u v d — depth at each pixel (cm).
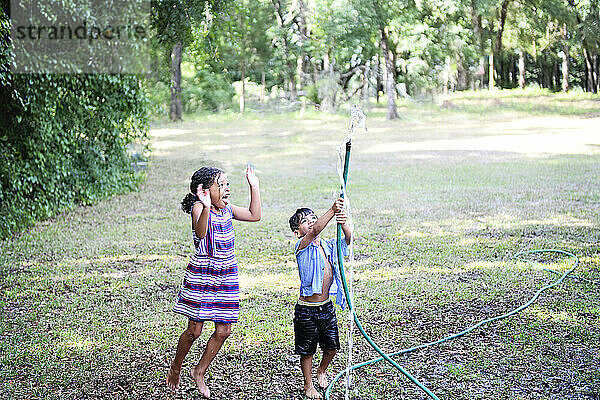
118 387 449
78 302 630
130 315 593
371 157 1816
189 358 494
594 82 4262
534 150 1836
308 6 3578
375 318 578
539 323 556
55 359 495
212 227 430
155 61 1337
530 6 3816
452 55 3534
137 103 1282
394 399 429
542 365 474
